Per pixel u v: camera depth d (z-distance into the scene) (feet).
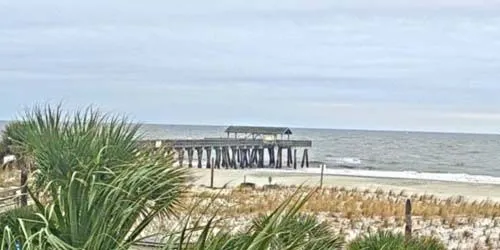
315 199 57.82
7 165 35.68
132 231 6.58
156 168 8.89
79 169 11.07
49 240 5.56
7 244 6.02
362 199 67.26
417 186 98.73
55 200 6.52
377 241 23.85
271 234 5.38
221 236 5.74
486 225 51.01
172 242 5.85
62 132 15.01
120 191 6.53
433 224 50.72
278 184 86.89
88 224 6.26
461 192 88.84
